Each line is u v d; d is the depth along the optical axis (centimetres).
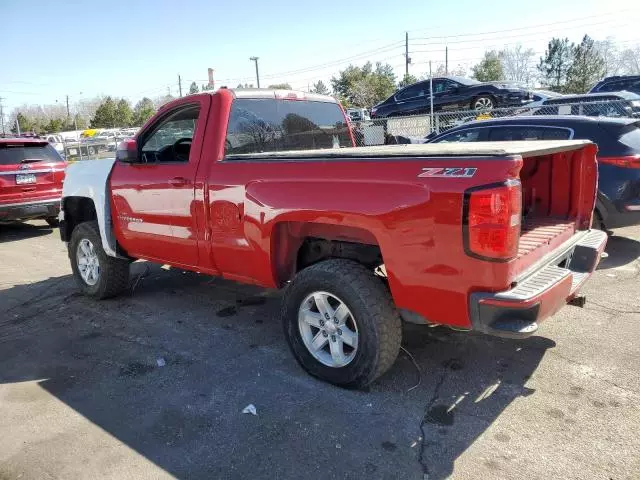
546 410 315
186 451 294
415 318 315
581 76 4744
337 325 342
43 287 632
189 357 414
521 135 688
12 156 966
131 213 487
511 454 277
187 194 421
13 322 516
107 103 6303
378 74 5406
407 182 292
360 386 340
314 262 396
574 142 376
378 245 330
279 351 416
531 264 315
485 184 265
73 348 444
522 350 393
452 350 399
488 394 336
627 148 599
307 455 285
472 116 1428
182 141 462
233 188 383
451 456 278
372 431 303
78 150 2623
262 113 450
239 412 330
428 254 288
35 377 393
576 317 447
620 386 337
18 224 1159
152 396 356
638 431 290
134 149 465
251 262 384
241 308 520
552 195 407
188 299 555
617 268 576
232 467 278
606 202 605
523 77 6475
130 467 282
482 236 267
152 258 490
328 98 530
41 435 316
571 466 265
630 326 425
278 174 354
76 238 565
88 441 307
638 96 1285
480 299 275
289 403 337
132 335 465
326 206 324
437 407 324
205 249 419
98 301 563
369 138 1306
